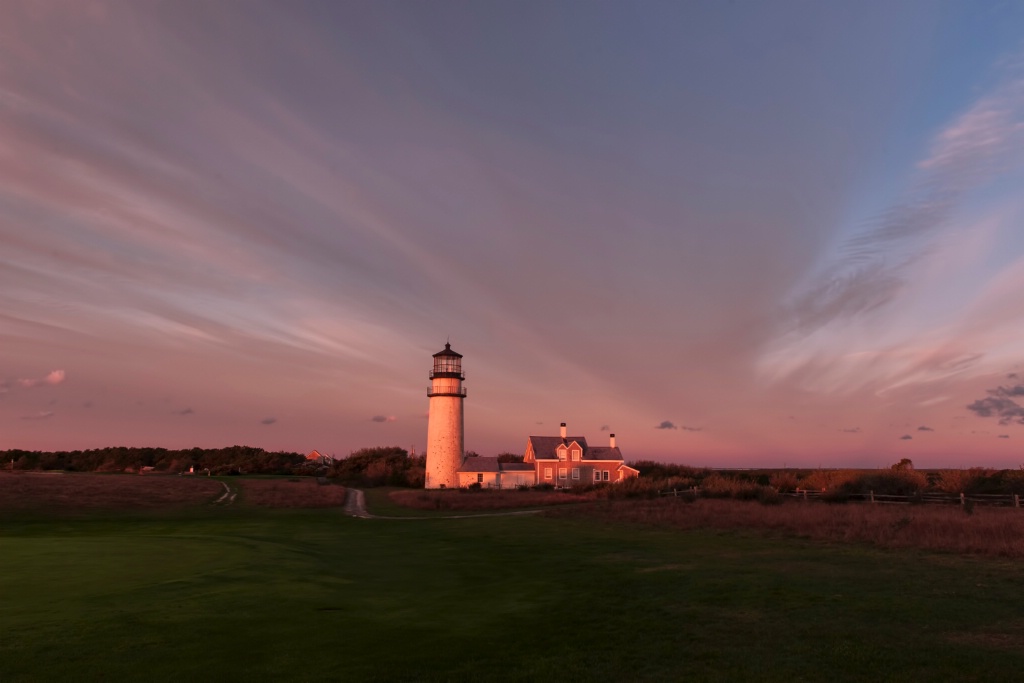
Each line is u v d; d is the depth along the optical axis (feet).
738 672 29.76
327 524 122.62
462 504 160.35
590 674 29.89
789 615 39.93
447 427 232.53
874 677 28.43
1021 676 28.07
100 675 29.01
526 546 79.82
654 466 262.47
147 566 59.82
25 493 158.61
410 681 29.01
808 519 89.97
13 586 49.37
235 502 175.32
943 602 41.63
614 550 73.05
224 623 38.81
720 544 74.49
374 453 301.63
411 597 48.98
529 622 40.22
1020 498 111.96
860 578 50.47
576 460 241.14
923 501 118.93
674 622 39.29
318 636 36.47
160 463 371.35
